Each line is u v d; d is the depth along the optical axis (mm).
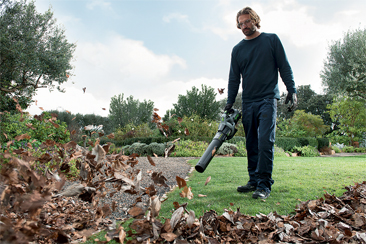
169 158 6172
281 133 13625
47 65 7969
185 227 1406
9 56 7125
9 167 1146
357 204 1839
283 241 1354
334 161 5105
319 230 1416
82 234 1312
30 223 1061
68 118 14547
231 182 2889
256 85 2326
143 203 2148
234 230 1438
